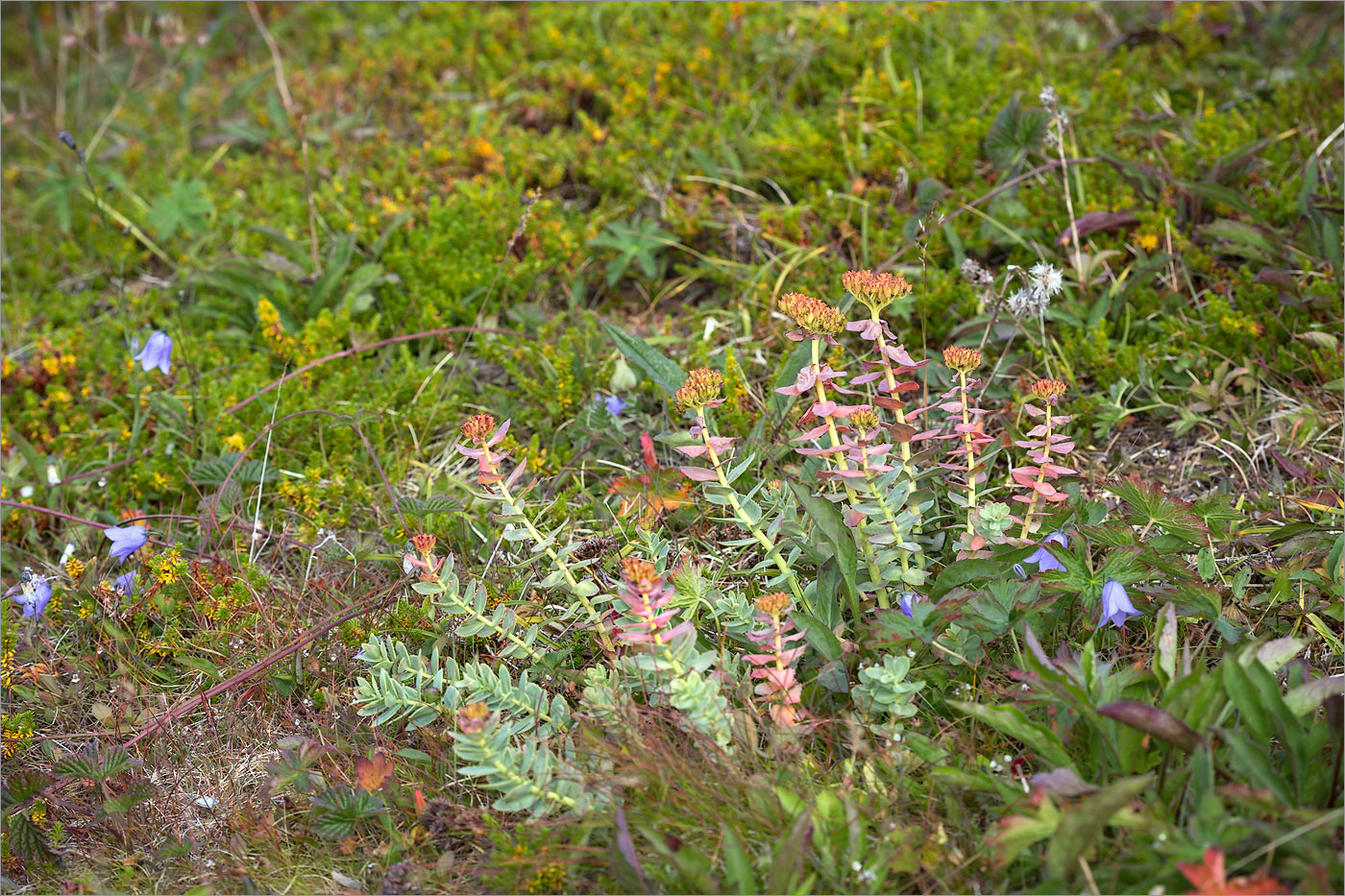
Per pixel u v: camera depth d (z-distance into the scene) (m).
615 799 2.10
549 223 3.99
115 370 3.71
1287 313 3.24
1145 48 4.48
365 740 2.48
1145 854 1.81
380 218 4.11
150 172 4.68
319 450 3.44
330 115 4.85
